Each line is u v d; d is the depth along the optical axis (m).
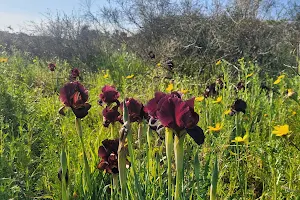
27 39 3.72
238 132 1.10
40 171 0.92
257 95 1.49
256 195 0.88
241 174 0.85
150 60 2.86
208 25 2.66
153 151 0.84
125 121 0.56
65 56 3.47
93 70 2.96
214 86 1.42
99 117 1.33
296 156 0.87
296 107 1.29
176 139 0.54
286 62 2.43
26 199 0.79
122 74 2.55
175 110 0.52
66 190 0.65
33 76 2.43
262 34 2.52
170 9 3.08
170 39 2.80
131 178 0.71
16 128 1.22
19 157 0.93
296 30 2.64
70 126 1.18
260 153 0.89
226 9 2.74
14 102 1.33
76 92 0.73
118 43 3.46
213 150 0.94
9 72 1.99
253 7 2.74
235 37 2.52
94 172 0.84
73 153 0.92
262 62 2.39
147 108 0.59
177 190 0.56
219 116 1.25
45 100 1.62
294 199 0.76
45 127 1.15
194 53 2.57
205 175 0.76
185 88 1.68
